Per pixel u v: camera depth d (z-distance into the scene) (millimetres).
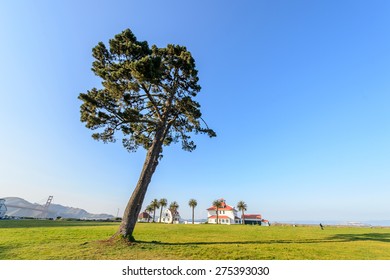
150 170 15711
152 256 10320
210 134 20828
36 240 14656
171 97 18250
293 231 32250
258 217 100688
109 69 16422
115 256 10164
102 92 16453
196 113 18688
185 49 18703
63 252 10758
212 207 99438
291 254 11930
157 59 14883
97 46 16281
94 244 12406
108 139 18812
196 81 19156
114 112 16344
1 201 90812
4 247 12016
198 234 23031
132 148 21734
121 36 16062
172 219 103438
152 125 18953
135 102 18078
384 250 14625
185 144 21906
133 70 14383
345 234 28203
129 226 13789
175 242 15203
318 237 22406
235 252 11828
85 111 16984
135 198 14516
